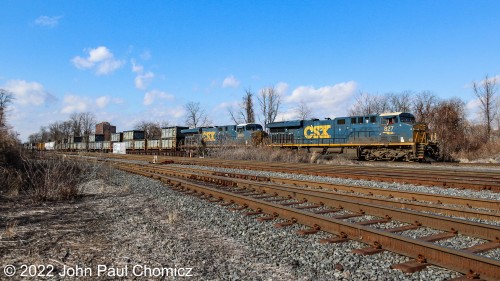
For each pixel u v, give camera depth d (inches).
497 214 284.4
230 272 190.1
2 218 319.9
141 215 335.0
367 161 1222.9
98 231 277.1
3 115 685.9
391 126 1177.4
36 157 678.5
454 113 1886.1
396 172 664.4
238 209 350.0
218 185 532.1
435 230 263.3
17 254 219.5
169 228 285.9
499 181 504.4
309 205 368.2
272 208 322.7
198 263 204.2
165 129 2076.8
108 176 682.2
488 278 168.1
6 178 518.6
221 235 266.5
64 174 491.8
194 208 360.8
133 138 2364.7
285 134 1496.1
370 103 2687.0
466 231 245.3
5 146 604.7
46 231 275.7
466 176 580.4
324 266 195.6
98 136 2839.6
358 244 231.6
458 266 181.6
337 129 1317.7
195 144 1721.2
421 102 2167.8
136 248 233.0
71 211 358.0
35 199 418.0
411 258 202.2
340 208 346.3
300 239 247.4
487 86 2003.0
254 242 245.6
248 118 2662.4
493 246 217.2
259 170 799.1
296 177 634.8
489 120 1989.4
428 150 1142.3
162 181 598.2
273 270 193.3
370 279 178.7
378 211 309.0
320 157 1285.7
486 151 1489.9
